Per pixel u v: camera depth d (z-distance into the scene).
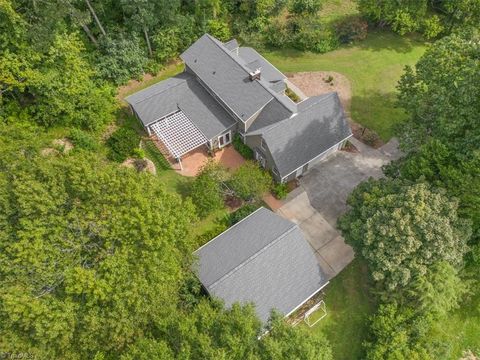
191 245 28.97
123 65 47.06
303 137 38.31
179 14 47.97
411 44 53.47
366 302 32.41
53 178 25.08
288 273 29.95
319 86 48.16
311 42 51.38
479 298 32.38
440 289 28.05
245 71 40.91
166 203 27.97
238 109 39.53
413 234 28.12
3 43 34.69
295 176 39.69
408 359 27.61
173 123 41.38
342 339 30.80
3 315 22.47
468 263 31.95
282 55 52.06
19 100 40.38
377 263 28.77
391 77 49.38
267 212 33.59
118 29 47.47
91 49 47.25
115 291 23.84
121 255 24.41
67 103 39.47
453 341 30.84
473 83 28.72
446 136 30.36
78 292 22.73
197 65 43.06
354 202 32.59
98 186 25.45
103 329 23.84
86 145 39.66
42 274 23.06
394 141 43.03
